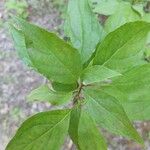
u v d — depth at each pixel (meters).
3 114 1.00
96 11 0.27
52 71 0.17
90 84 0.19
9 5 1.13
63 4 1.11
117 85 0.19
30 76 1.05
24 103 1.01
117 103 0.18
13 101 1.02
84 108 0.19
